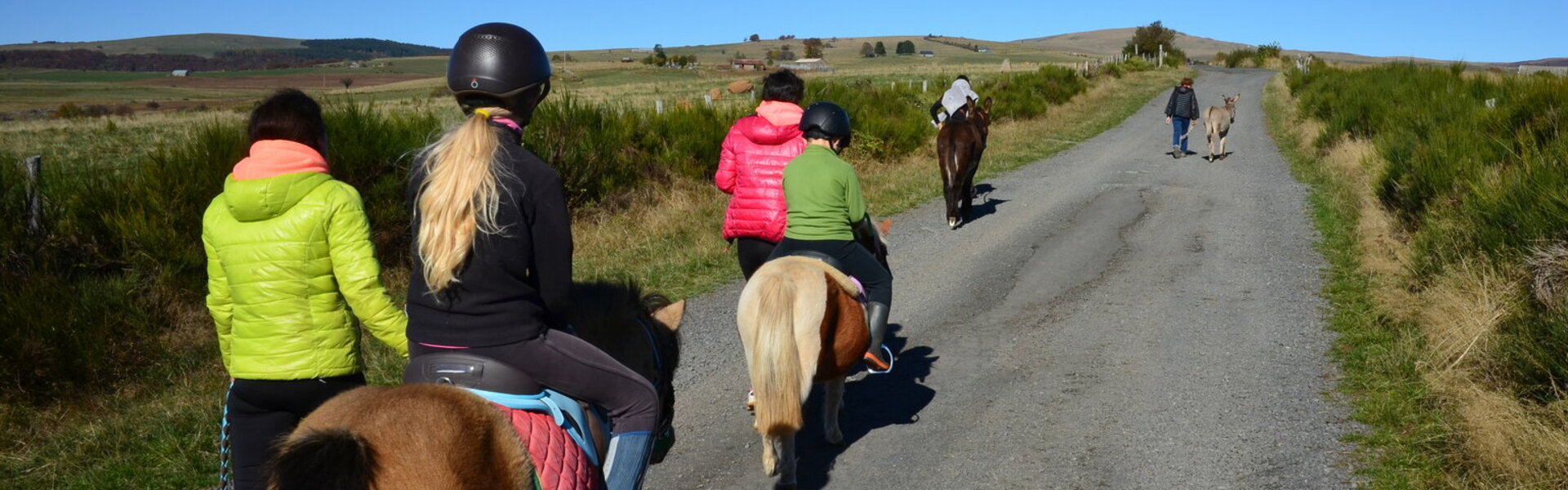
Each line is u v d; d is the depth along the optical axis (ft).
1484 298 19.74
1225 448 16.05
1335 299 25.14
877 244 17.21
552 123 37.63
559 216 7.88
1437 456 14.75
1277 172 52.90
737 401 18.62
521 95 8.52
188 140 27.81
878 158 53.78
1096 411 17.94
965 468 15.64
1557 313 17.39
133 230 23.76
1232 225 36.78
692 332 23.09
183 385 20.04
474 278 7.63
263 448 9.87
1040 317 24.54
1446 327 19.36
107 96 303.27
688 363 20.89
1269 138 72.79
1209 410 17.76
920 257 31.96
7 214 22.76
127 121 101.81
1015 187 48.39
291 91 9.48
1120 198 44.47
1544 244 20.12
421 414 6.68
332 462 5.93
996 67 232.94
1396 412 16.65
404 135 31.12
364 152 28.94
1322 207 39.40
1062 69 113.19
